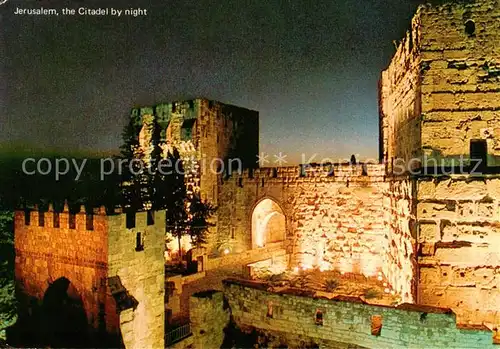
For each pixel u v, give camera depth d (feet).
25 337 66.13
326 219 122.01
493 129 68.13
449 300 66.74
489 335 50.44
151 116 144.77
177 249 129.90
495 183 66.49
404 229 81.05
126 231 61.16
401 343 53.26
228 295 65.82
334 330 57.00
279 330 60.95
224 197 140.15
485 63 68.44
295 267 126.11
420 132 70.03
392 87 102.73
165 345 66.03
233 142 147.84
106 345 58.95
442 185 67.77
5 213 91.20
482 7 68.33
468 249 66.64
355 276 111.65
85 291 61.62
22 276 69.62
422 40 69.82
